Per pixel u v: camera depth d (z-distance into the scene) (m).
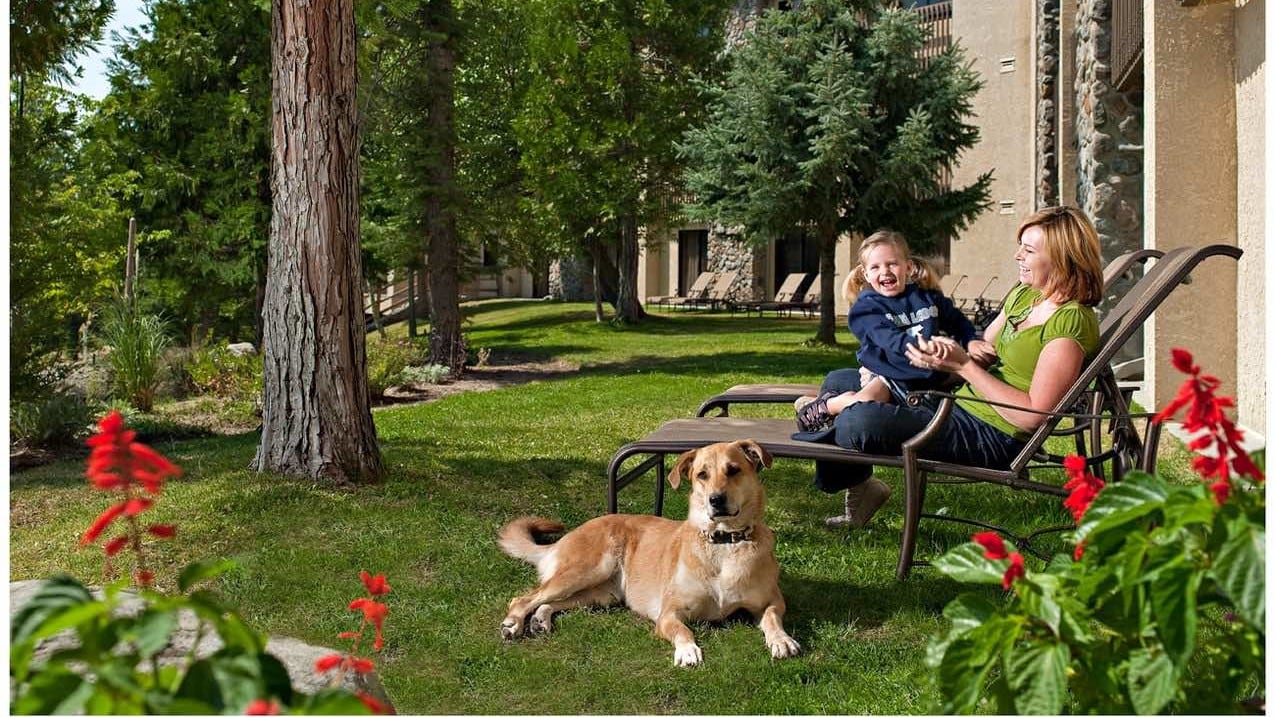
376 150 16.66
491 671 3.55
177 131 19.61
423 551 4.95
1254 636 1.59
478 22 15.61
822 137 14.88
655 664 3.56
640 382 12.48
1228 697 1.66
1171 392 7.90
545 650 3.73
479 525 5.40
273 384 6.31
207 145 19.14
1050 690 1.53
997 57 20.83
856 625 3.87
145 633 1.19
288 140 6.15
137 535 1.48
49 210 9.96
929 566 4.50
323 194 6.16
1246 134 7.35
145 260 19.45
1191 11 7.78
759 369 13.71
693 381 12.46
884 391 4.55
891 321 4.53
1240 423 7.61
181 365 13.38
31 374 9.33
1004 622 1.62
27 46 9.27
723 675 3.40
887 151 15.21
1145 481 1.61
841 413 4.34
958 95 15.66
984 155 21.16
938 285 4.79
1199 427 1.60
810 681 3.36
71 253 10.07
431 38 14.46
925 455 4.30
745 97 15.50
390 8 12.06
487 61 21.28
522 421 9.56
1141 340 10.57
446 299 15.02
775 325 21.20
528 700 3.31
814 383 12.11
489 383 14.03
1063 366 4.05
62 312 10.27
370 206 18.66
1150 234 8.15
